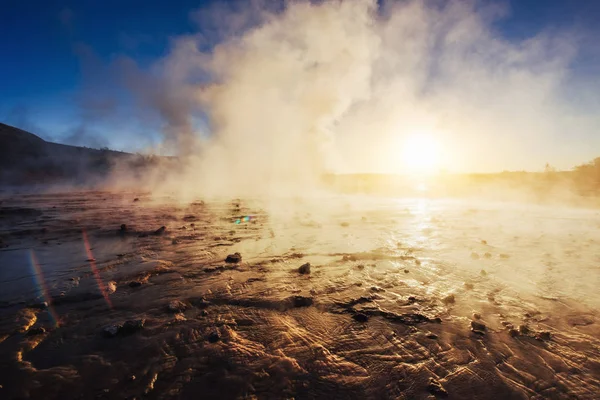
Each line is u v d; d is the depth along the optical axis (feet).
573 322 11.23
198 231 28.07
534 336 10.23
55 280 14.96
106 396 7.30
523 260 19.29
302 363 8.68
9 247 21.59
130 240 24.12
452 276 16.29
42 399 7.14
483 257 19.95
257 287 14.30
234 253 20.38
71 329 10.36
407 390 7.68
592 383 7.98
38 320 10.98
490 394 7.58
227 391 7.54
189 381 7.88
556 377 8.20
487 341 9.91
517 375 8.29
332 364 8.66
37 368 8.26
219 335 10.03
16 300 12.64
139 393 7.43
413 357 9.04
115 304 12.39
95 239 24.36
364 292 13.89
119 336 9.95
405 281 15.44
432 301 12.98
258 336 10.08
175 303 12.39
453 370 8.47
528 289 14.42
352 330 10.55
